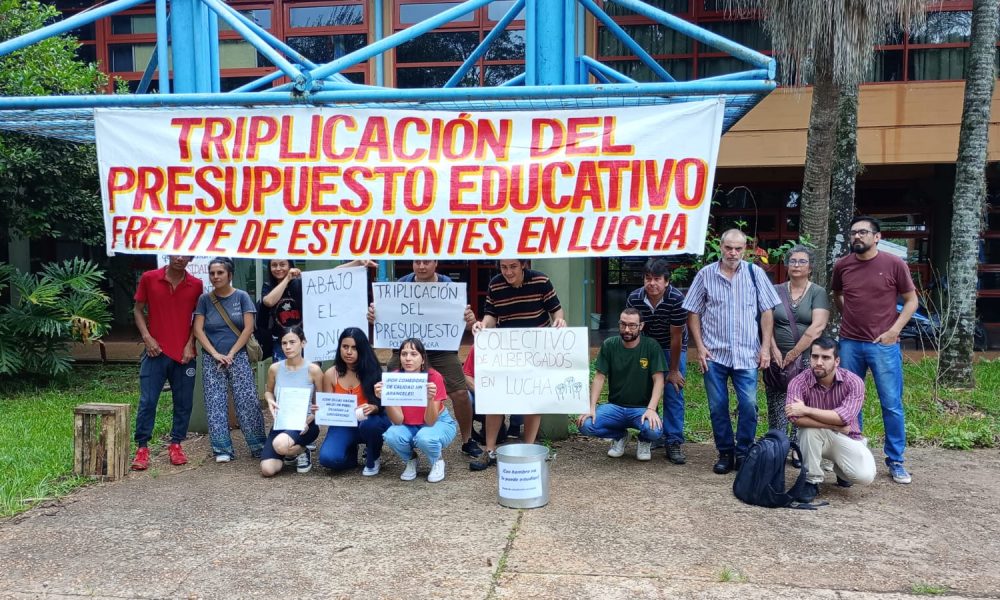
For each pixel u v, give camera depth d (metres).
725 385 5.61
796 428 5.42
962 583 3.74
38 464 5.77
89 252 15.56
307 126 5.60
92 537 4.37
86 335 9.59
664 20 5.34
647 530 4.46
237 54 12.98
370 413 5.51
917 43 12.17
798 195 14.70
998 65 11.90
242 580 3.79
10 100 5.53
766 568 3.91
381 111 5.57
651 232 5.42
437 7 12.91
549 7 6.16
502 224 5.53
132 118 5.66
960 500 5.03
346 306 5.99
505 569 3.90
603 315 15.60
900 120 12.11
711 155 5.34
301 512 4.79
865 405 7.79
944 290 12.80
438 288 5.96
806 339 5.50
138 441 5.83
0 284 9.51
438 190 5.55
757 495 4.89
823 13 7.68
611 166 5.43
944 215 13.82
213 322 5.91
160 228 5.71
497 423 5.82
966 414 7.57
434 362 6.03
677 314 5.84
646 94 5.17
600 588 3.68
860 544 4.25
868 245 5.43
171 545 4.25
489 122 5.52
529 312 5.86
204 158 5.64
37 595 3.64
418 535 4.38
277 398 5.68
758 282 5.51
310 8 13.05
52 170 9.91
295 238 5.65
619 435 5.97
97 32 13.37
